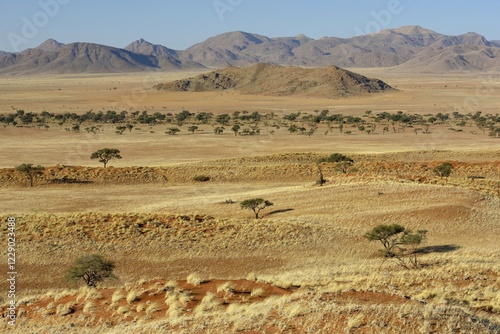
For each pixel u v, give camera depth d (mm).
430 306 18250
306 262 43031
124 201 76500
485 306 23281
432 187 65812
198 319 20469
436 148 135875
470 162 102500
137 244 46344
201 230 50469
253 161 109188
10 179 88750
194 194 81438
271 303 20391
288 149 140125
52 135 174250
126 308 24422
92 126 196125
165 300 25391
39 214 57188
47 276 39969
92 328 22688
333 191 70000
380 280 29906
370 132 182875
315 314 17844
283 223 53406
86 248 45219
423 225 53938
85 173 93000
